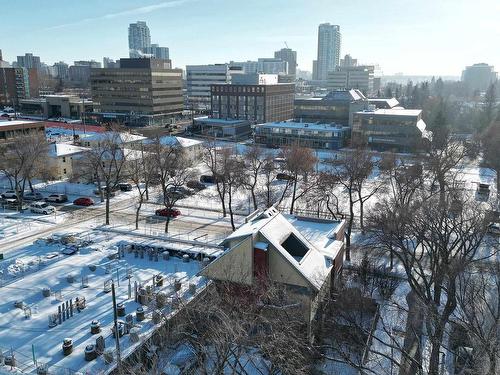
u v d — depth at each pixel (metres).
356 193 81.94
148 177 78.50
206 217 71.50
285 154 91.50
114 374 31.55
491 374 23.94
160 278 45.81
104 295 43.66
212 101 177.00
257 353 29.48
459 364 30.78
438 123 138.38
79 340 36.12
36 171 81.06
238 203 78.50
